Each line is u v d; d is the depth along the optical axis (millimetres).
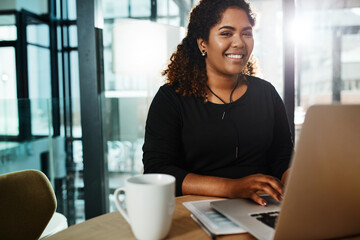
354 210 436
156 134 968
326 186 409
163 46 2025
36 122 2494
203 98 1030
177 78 1072
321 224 434
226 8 989
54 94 4508
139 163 2938
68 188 2781
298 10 3701
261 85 1105
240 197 680
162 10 2939
